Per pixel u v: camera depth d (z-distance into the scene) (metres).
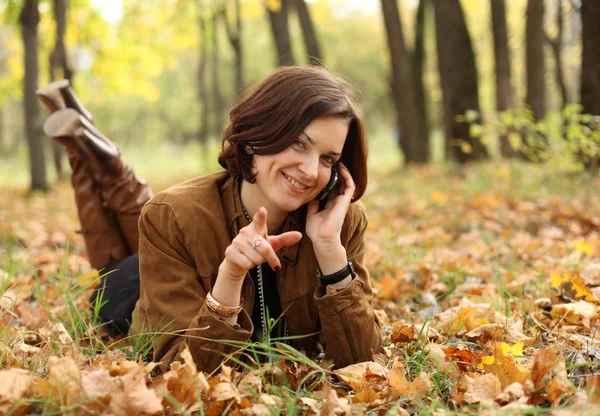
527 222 5.91
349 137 2.42
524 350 2.68
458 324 2.99
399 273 4.13
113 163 3.47
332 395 2.08
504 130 7.98
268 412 2.05
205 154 17.38
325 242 2.41
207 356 2.27
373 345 2.52
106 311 3.07
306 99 2.19
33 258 4.97
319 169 2.27
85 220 3.55
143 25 16.36
